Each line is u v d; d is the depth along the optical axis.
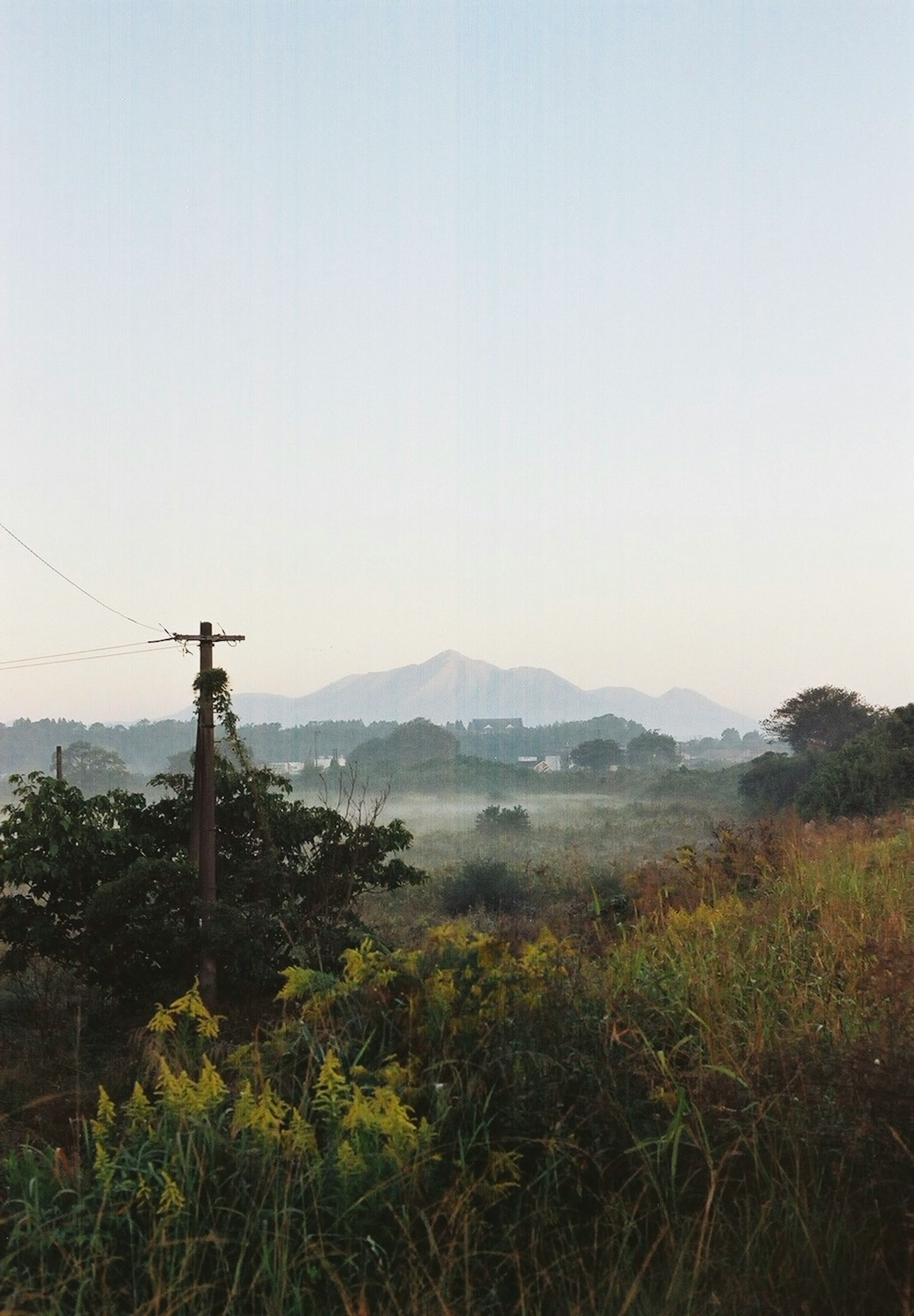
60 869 15.41
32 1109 6.98
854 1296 3.42
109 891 14.79
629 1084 4.59
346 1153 4.02
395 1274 3.61
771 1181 3.89
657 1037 5.18
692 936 7.42
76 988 16.11
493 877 28.23
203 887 15.82
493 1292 3.53
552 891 27.33
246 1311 3.54
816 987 5.90
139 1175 4.02
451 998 5.23
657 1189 3.95
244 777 17.17
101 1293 3.53
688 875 11.23
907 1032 4.57
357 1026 5.23
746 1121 4.22
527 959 5.52
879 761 38.69
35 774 16.02
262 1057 5.23
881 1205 3.78
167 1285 3.55
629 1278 3.58
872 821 17.02
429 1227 3.60
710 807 78.31
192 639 16.77
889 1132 3.91
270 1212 3.81
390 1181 3.88
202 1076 4.62
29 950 15.68
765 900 9.20
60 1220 3.89
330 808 18.16
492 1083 4.62
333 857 17.31
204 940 14.77
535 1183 4.18
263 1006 14.20
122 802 17.06
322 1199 3.96
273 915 15.70
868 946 6.33
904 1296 3.30
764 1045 4.81
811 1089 4.27
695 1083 4.52
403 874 18.02
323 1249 3.65
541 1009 5.10
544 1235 3.87
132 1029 13.33
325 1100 4.45
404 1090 4.55
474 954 5.60
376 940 6.69
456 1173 4.15
